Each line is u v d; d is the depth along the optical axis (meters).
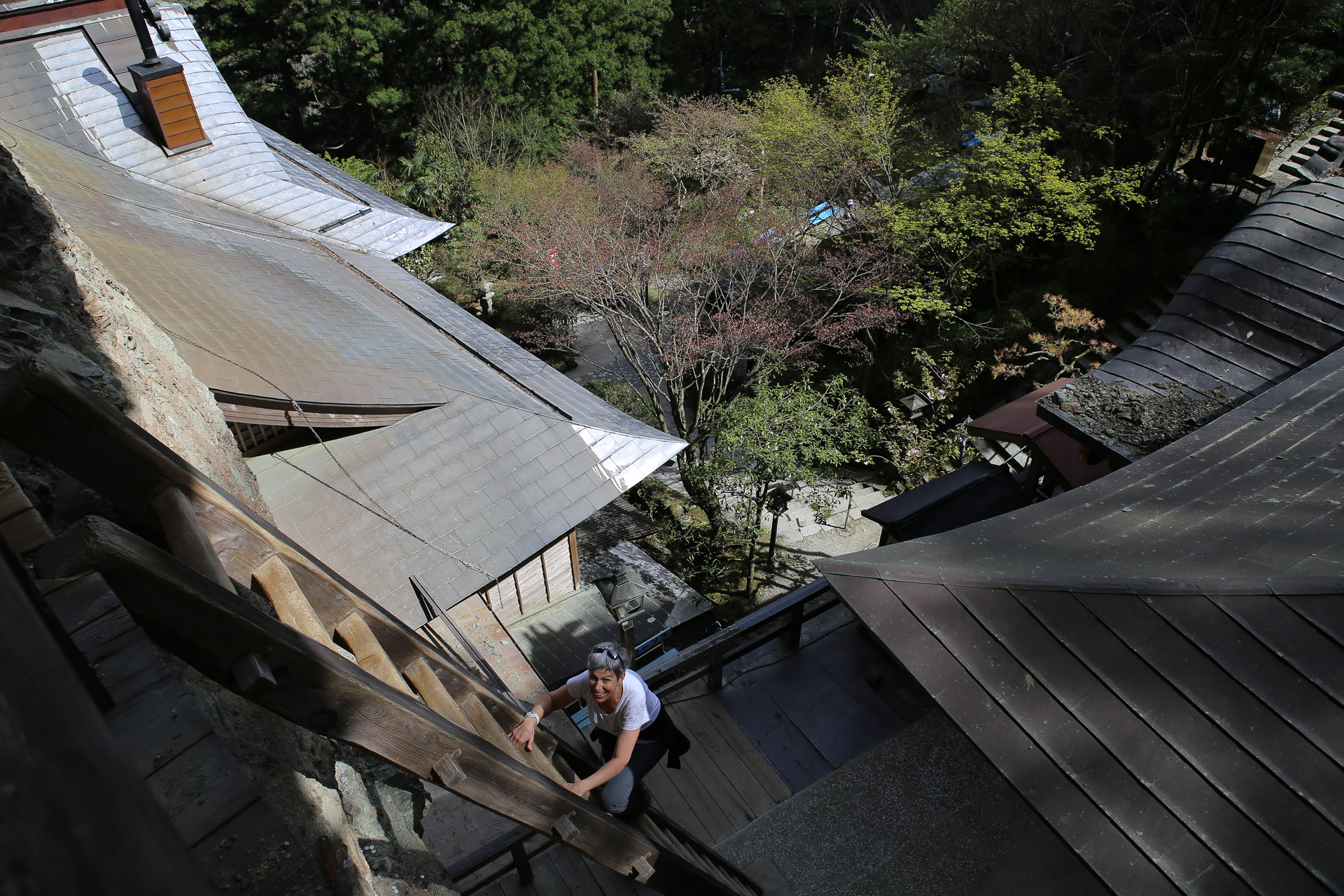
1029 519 6.23
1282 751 3.97
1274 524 5.68
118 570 1.71
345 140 33.78
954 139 19.45
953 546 5.58
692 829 6.40
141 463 2.32
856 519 18.23
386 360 10.13
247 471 4.63
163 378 4.20
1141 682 4.28
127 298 4.41
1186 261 18.44
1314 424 7.20
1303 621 4.40
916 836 5.93
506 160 27.77
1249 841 3.74
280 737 2.61
